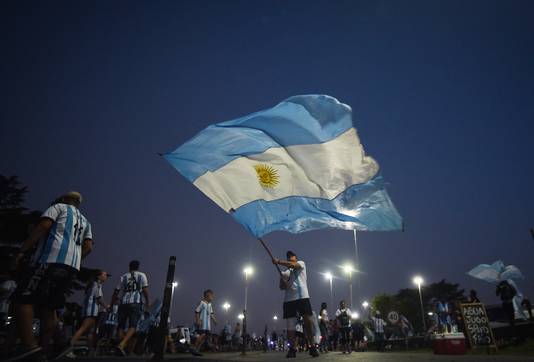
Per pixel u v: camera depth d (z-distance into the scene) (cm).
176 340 2041
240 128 695
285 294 821
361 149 666
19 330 377
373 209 654
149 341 1464
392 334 2783
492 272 1655
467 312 1162
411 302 5297
